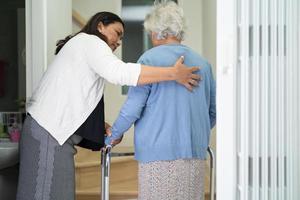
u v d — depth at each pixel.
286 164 0.97
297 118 0.97
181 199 1.37
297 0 0.96
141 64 1.38
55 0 2.52
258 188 0.96
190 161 1.39
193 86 1.39
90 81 1.54
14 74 2.48
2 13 2.49
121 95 4.22
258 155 0.96
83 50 1.52
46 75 1.61
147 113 1.38
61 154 1.53
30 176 1.55
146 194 1.37
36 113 1.56
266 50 0.96
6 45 2.49
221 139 0.95
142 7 4.40
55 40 2.51
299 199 0.97
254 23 0.95
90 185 2.71
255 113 0.96
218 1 0.94
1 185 2.08
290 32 0.96
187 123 1.37
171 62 1.38
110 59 1.42
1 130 2.41
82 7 4.25
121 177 2.91
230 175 0.95
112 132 1.48
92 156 3.01
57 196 1.54
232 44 0.94
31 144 1.55
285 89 0.97
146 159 1.37
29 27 2.21
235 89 0.95
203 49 4.05
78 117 1.54
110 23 1.63
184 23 1.43
